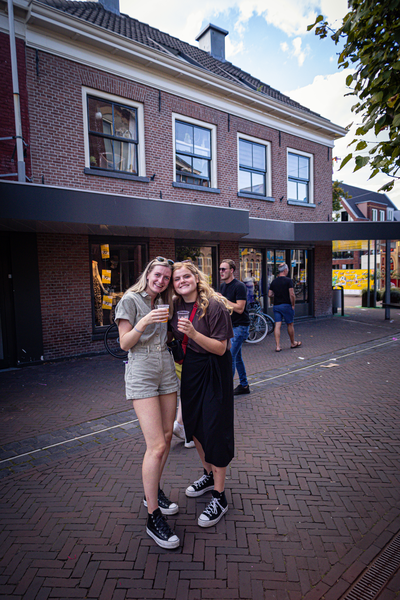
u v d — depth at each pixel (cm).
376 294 1694
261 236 967
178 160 909
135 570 197
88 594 182
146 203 664
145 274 227
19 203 536
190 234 822
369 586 186
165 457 237
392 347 762
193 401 231
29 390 521
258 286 1123
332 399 457
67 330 721
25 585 188
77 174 732
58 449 339
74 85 721
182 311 227
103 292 786
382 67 267
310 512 243
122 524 234
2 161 641
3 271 660
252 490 268
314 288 1259
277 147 1126
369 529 227
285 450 327
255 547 212
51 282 699
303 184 1238
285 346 791
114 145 794
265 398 464
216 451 223
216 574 194
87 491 270
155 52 798
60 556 207
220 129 982
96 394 499
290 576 192
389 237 1066
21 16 652
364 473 289
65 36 701
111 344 782
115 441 354
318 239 1062
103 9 1026
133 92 803
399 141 254
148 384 216
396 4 247
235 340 454
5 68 643
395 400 448
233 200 1021
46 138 689
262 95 1023
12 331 663
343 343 812
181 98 892
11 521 237
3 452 334
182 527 230
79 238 732
